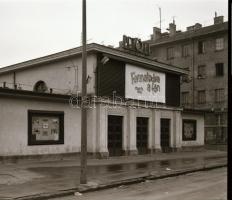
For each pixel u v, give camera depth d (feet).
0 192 40.88
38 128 74.49
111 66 89.10
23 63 97.66
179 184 49.83
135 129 94.73
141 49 103.45
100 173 58.13
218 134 170.60
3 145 67.72
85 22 48.01
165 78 108.68
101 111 84.48
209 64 176.24
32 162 71.00
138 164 72.59
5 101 68.39
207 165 73.31
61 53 88.48
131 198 38.63
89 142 83.97
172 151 109.60
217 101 172.96
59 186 45.19
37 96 72.69
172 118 110.52
